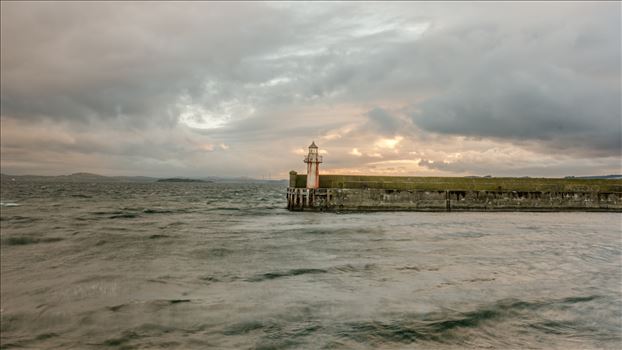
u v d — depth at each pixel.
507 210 52.44
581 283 14.71
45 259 18.95
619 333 9.92
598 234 29.55
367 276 15.69
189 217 42.09
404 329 9.97
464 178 53.47
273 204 70.81
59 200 69.50
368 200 49.81
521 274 16.11
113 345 9.02
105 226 32.22
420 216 44.69
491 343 9.20
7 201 64.06
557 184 53.91
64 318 10.78
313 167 49.69
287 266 17.55
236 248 22.17
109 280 14.88
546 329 10.10
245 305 11.89
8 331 9.86
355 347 8.93
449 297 12.72
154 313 11.19
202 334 9.68
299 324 10.32
